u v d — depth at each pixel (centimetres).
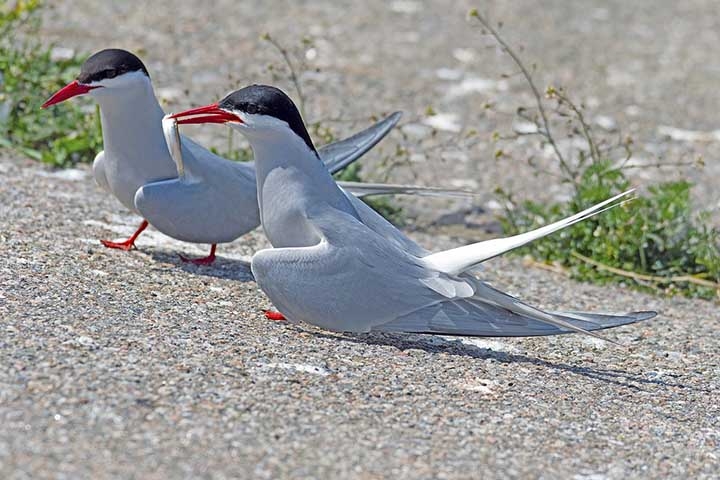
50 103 1006
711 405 871
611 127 1852
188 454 656
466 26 2362
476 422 764
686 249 1309
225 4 2356
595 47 2302
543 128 1822
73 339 796
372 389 794
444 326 884
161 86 1805
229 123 905
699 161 1423
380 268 886
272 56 2042
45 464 623
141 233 1151
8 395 692
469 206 1514
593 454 741
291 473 652
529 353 945
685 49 2352
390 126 1099
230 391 750
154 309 902
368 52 2141
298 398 758
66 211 1184
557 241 1344
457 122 1822
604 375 911
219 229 1050
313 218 892
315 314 887
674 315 1159
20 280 914
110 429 672
